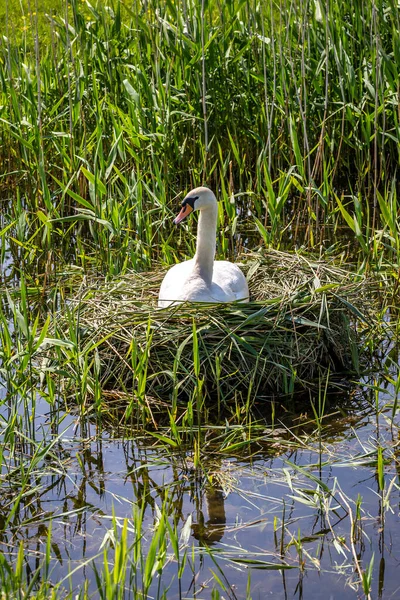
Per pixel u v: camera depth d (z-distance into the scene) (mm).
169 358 8289
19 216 10578
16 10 18547
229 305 8516
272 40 11312
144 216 11086
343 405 8219
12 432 7227
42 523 6539
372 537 6316
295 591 5812
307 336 8617
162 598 5301
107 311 8672
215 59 12633
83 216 10219
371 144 13266
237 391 8312
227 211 11047
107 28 13156
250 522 6512
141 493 6902
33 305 10109
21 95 12586
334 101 13008
